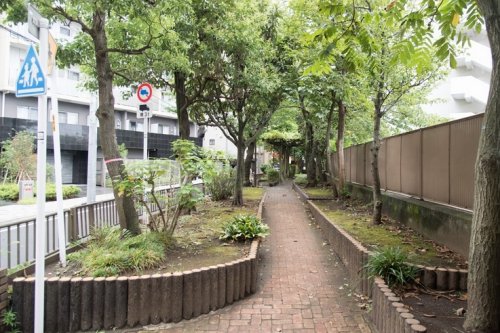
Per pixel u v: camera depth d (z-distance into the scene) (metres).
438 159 6.75
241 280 4.86
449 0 4.14
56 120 4.93
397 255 4.32
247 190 18.08
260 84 9.66
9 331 3.76
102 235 5.54
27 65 3.53
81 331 3.94
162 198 5.89
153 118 31.00
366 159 12.36
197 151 6.32
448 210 6.04
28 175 17.50
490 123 2.93
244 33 8.73
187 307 4.21
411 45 4.34
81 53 7.81
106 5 5.11
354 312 4.44
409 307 3.56
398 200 8.09
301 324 4.11
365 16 4.33
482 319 2.93
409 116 14.42
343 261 6.36
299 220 10.83
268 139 25.56
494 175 2.90
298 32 9.42
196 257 5.29
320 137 18.55
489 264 2.92
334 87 8.99
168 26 6.66
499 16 2.83
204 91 11.12
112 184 5.80
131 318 4.01
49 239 5.60
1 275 3.73
